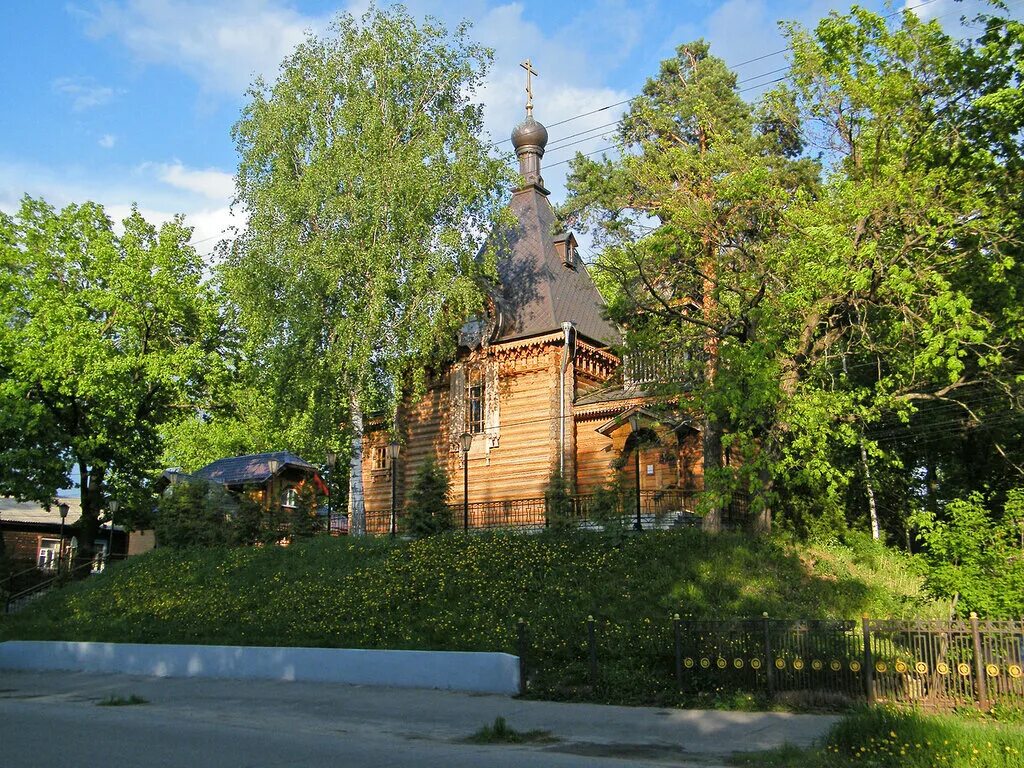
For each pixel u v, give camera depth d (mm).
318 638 23203
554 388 32500
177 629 26219
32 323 35781
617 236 28438
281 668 21750
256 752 12234
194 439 54062
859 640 14750
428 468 27922
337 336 30312
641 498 28516
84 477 39938
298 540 31156
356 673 20406
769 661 15258
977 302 22297
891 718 10961
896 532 33500
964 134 22469
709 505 21609
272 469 43750
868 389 23672
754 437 23891
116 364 35469
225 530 32125
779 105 24703
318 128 30750
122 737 13695
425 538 26312
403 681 19531
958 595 15570
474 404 34906
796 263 23266
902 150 22453
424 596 23281
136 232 38688
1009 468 29484
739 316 23750
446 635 21312
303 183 29922
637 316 25688
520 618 20891
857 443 23766
